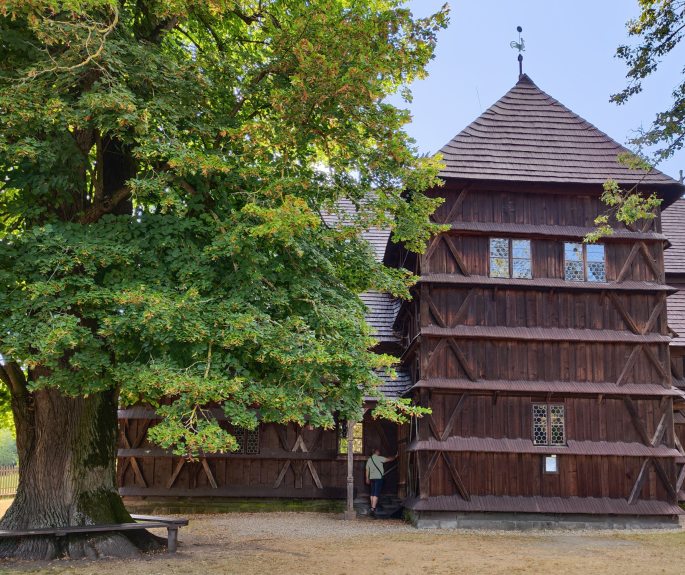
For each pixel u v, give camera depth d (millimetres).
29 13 10367
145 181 11305
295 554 14055
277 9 15156
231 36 16062
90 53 11188
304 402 11242
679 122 12727
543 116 22203
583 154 21266
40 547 13125
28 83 10961
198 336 10609
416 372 21172
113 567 12320
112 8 10898
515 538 17188
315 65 11984
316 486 23266
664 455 19516
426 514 18953
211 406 23156
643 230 20828
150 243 12117
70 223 11938
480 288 20125
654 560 13695
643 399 20031
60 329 9766
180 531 17797
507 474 19391
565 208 20812
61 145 11523
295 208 10805
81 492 13695
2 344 10742
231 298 11414
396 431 23578
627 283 20531
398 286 14320
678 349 23016
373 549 14852
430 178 13492
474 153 20812
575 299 20406
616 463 19672
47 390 13695
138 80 12070
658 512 19266
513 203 20656
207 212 12758
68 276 11211
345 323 12164
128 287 11109
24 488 13688
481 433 19516
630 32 13203
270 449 23375
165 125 11758
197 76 12523
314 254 12523
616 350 20234
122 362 11883
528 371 19906
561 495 19375
